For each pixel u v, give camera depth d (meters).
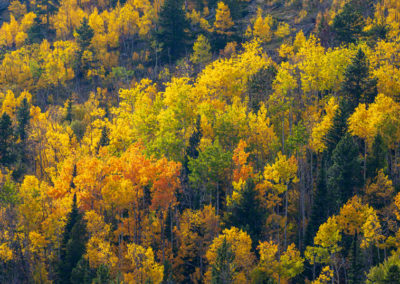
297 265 55.19
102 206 70.06
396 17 128.75
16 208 68.75
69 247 63.38
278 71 93.94
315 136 72.62
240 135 79.44
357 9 131.12
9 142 99.81
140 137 89.31
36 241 62.44
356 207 57.69
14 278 61.84
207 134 81.06
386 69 87.12
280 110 81.25
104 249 59.22
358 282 52.50
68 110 128.62
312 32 145.38
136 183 69.00
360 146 75.31
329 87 88.25
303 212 67.12
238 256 56.16
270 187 66.44
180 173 75.25
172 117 86.50
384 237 53.31
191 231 65.19
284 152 78.50
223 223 65.69
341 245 58.84
